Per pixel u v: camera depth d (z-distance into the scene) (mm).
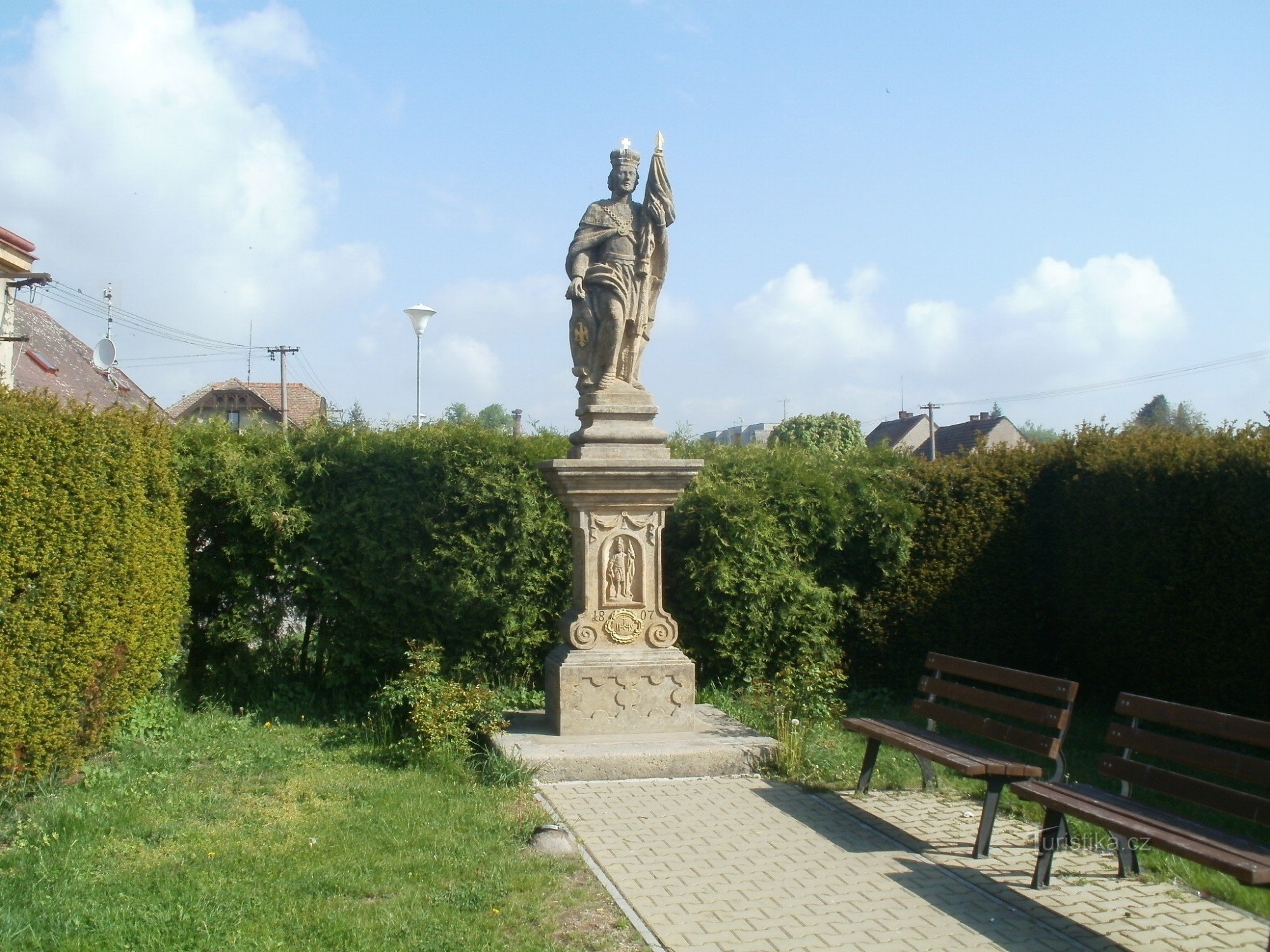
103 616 7227
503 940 4762
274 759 8188
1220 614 9586
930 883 5609
